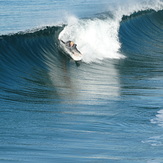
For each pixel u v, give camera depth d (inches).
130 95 2593.5
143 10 5428.2
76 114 2116.1
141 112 2203.5
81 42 3863.2
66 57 3462.1
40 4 5743.1
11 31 3939.5
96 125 1936.5
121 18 4857.3
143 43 4515.3
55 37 3666.3
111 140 1724.9
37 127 1850.4
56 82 2878.9
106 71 3393.2
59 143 1641.2
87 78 3120.1
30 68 3036.4
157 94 2628.0
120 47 4160.9
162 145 1678.2
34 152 1514.5
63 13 5024.6
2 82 2628.0
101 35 4124.0
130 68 3531.0
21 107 2187.5
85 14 4921.3
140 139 1753.2
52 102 2340.1
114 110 2228.1
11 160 1408.7
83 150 1573.6
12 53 3080.7
